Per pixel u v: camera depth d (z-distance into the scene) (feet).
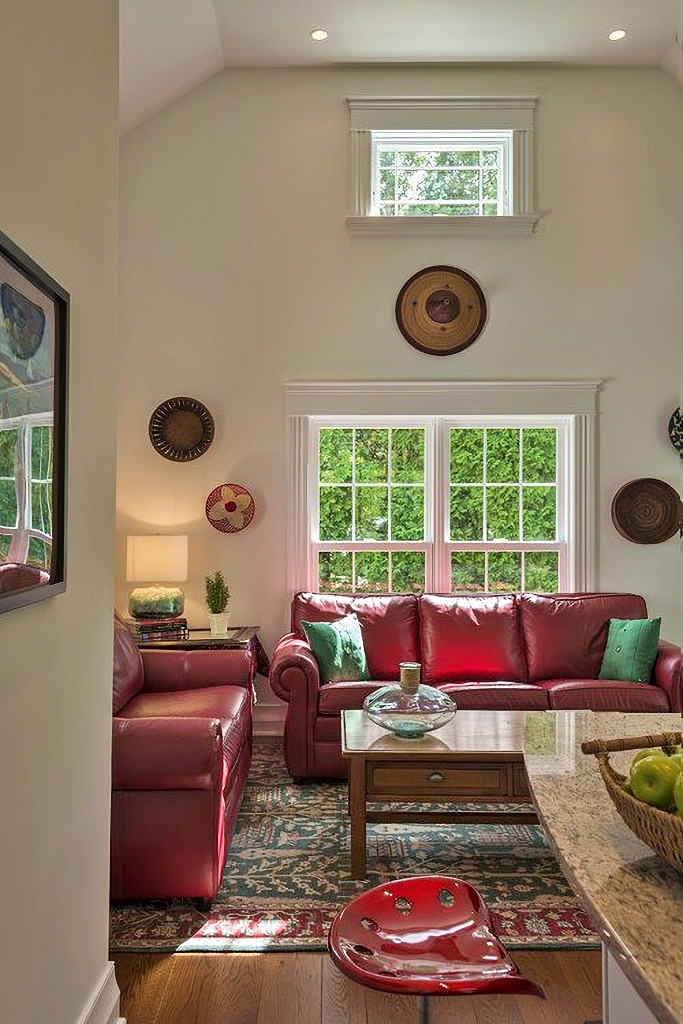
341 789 12.93
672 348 16.22
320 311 16.25
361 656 14.15
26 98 4.89
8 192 4.58
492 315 16.24
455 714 11.17
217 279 16.26
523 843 10.77
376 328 16.24
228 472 16.20
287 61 16.03
